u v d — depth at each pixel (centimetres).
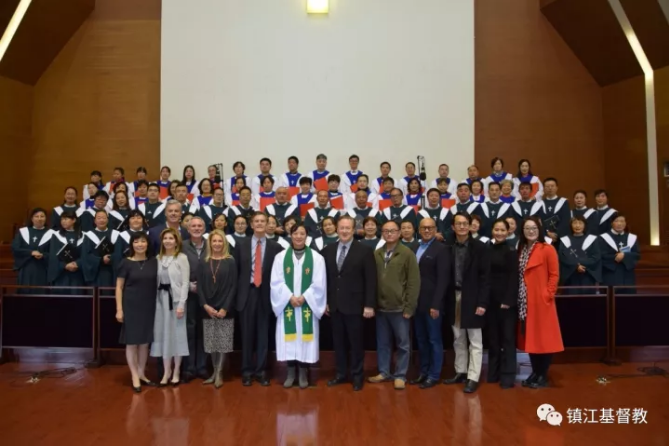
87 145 1111
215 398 504
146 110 1104
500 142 1125
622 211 1093
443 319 616
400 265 536
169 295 540
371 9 1032
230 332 535
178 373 549
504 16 1127
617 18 1001
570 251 706
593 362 641
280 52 1030
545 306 533
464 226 535
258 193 897
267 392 524
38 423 439
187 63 1026
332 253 545
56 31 1076
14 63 1055
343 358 549
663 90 1014
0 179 1056
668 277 900
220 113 1024
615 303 640
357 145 1029
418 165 1022
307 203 845
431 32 1028
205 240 574
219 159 1022
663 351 648
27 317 632
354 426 433
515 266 536
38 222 737
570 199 1126
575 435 416
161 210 812
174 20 1029
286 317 534
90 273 688
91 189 948
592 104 1134
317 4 1023
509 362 541
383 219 786
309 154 1027
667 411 473
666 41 977
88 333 626
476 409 475
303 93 1030
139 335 524
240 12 1032
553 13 1098
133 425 434
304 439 406
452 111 1026
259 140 1027
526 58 1127
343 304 529
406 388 538
